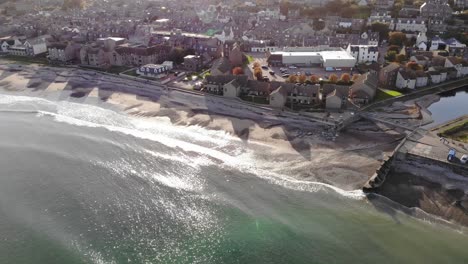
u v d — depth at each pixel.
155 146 102.69
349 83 139.50
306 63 170.00
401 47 191.50
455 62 156.50
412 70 145.62
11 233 72.50
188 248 69.44
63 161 95.19
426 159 91.44
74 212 77.94
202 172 91.00
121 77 154.88
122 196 82.56
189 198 82.00
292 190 84.31
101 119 119.38
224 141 104.75
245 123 113.69
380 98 130.00
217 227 74.12
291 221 75.44
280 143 102.69
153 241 70.94
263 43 193.62
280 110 119.88
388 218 76.12
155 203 80.50
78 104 131.25
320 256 67.56
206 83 135.62
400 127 109.00
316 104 123.81
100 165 93.69
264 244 70.00
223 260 66.81
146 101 131.62
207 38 188.62
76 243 70.25
